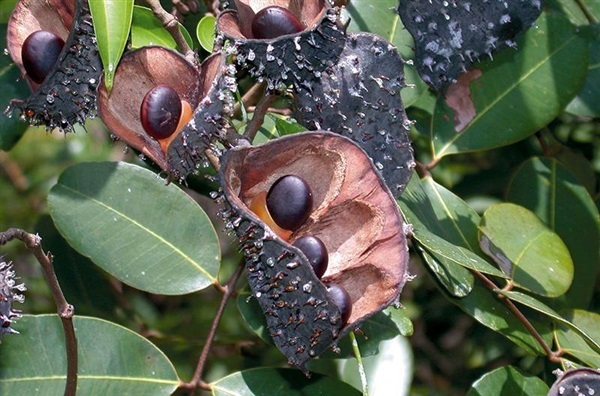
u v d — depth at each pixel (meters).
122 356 0.57
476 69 0.62
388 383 0.62
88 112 0.53
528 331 0.59
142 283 0.59
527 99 0.62
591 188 0.71
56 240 0.68
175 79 0.53
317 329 0.49
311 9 0.53
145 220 0.59
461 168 0.78
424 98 0.66
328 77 0.53
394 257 0.51
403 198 0.58
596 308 0.73
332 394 0.57
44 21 0.54
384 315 0.59
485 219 0.61
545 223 0.64
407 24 0.56
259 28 0.52
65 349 0.56
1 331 0.49
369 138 0.53
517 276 0.60
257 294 0.49
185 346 0.75
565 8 0.66
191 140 0.50
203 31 0.58
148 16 0.58
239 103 0.58
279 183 0.51
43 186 0.92
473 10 0.55
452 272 0.58
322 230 0.52
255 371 0.57
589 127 0.74
